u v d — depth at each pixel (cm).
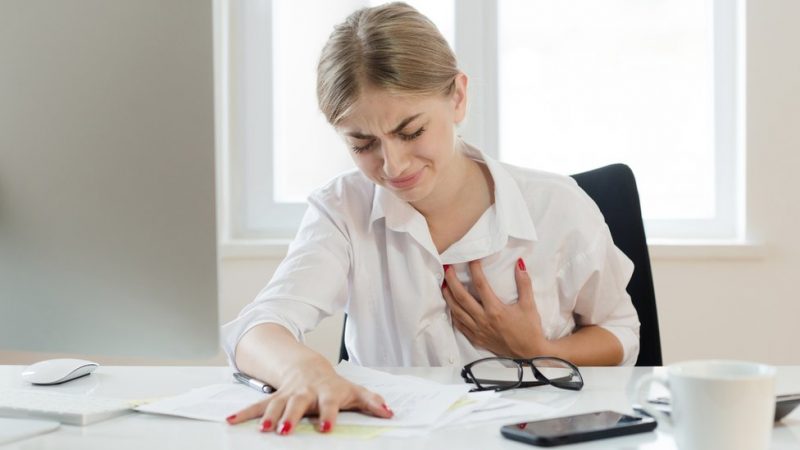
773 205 270
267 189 283
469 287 159
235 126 282
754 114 270
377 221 161
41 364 130
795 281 268
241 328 132
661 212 287
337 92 135
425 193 143
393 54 132
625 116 285
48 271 102
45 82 99
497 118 281
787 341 268
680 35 284
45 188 100
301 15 283
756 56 269
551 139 286
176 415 103
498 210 157
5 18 99
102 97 98
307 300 145
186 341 99
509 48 285
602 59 284
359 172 167
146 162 98
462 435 93
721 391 79
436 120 138
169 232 98
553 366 150
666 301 268
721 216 282
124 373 135
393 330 161
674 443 89
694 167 286
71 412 101
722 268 268
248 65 282
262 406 102
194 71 96
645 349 167
